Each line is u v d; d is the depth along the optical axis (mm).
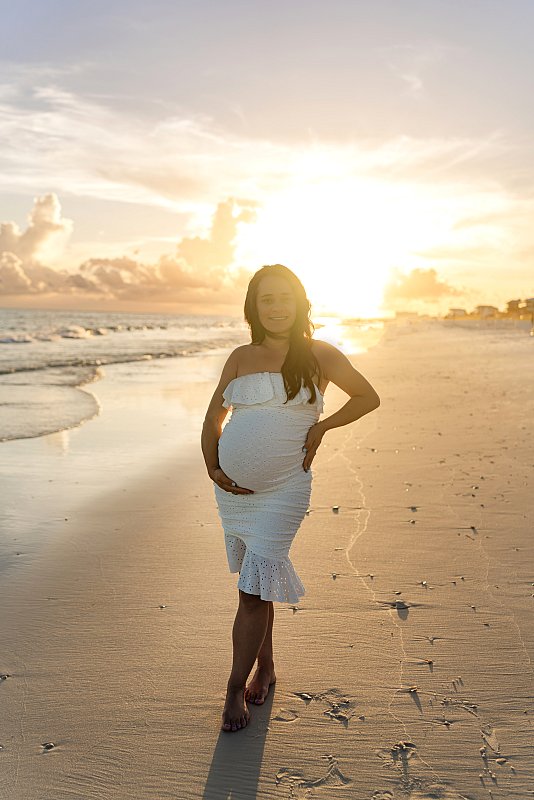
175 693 2820
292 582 2697
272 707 2701
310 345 2727
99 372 20688
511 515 5066
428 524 4906
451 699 2711
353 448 7750
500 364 21047
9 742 2508
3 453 8133
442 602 3592
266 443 2588
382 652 3088
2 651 3195
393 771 2301
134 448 8461
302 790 2229
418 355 27469
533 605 3533
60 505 5785
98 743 2500
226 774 2314
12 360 25547
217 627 3412
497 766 2312
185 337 54469
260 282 2678
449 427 8969
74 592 3889
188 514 5465
